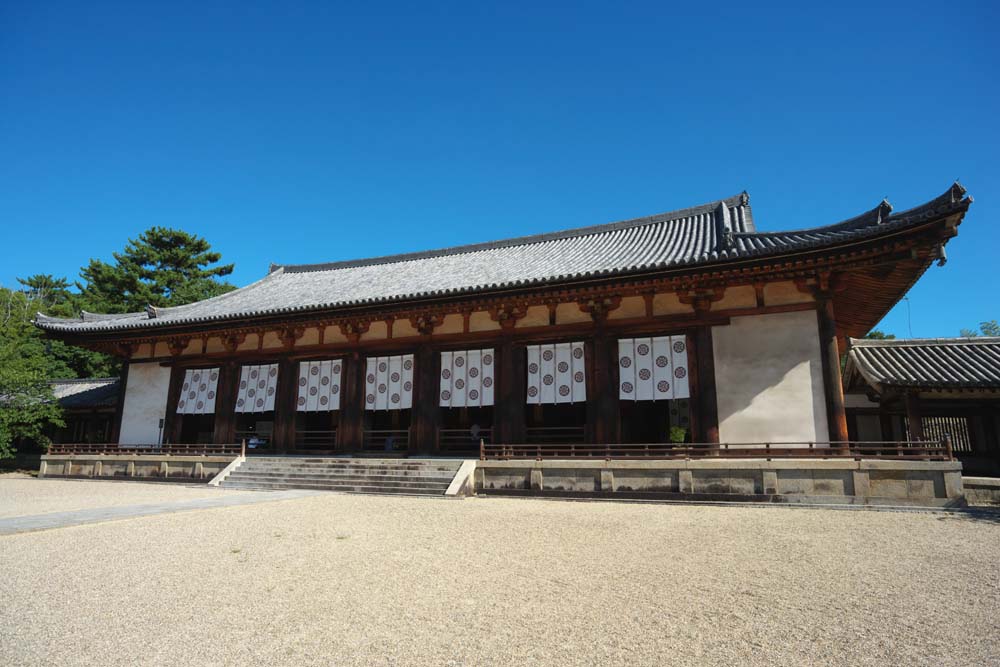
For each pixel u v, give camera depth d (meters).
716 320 16.52
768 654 4.69
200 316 23.66
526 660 4.56
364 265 31.00
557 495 15.41
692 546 8.82
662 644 4.89
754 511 12.59
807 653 4.71
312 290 27.08
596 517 11.67
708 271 15.77
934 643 4.94
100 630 5.18
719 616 5.60
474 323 19.88
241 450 20.77
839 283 15.45
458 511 12.44
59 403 28.64
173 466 20.52
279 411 21.88
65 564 7.52
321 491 16.39
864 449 14.11
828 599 6.14
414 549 8.52
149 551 8.28
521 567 7.48
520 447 17.59
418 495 15.42
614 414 17.25
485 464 16.36
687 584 6.70
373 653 4.70
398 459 18.08
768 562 7.79
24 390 27.16
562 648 4.80
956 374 16.61
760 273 15.64
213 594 6.25
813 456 14.67
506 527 10.42
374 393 20.92
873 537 9.52
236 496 15.10
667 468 14.57
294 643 4.90
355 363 21.27
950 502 12.46
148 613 5.64
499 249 27.91
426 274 25.42
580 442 25.31
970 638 5.05
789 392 15.39
